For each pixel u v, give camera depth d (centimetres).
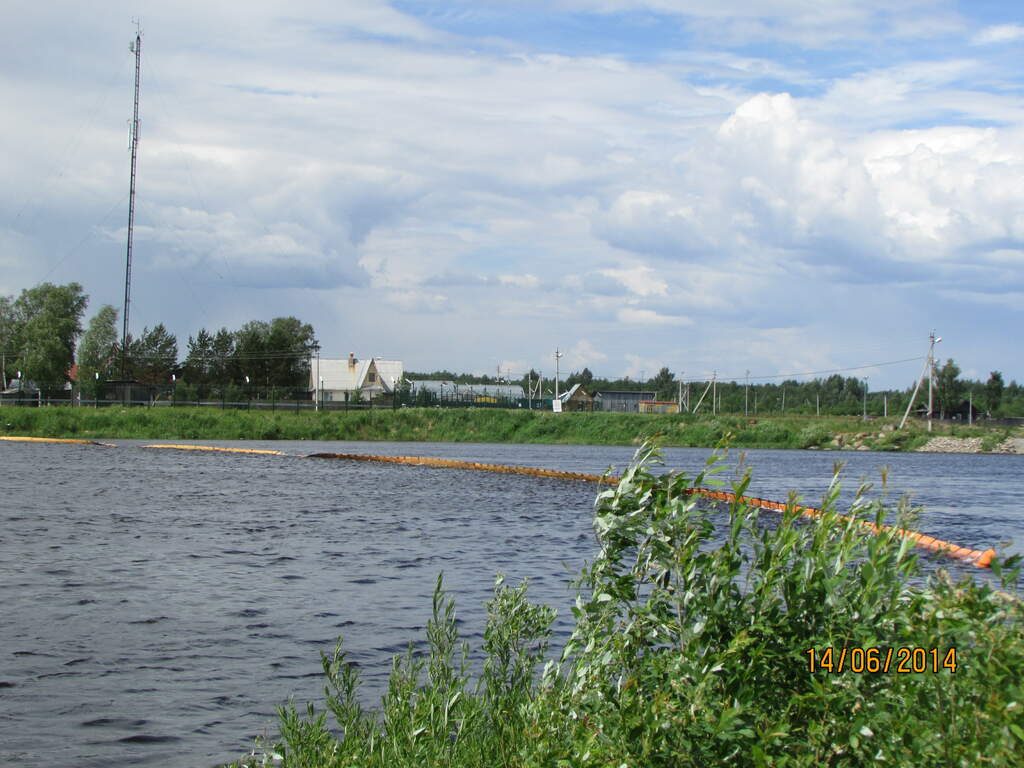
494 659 885
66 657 1185
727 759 581
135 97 9656
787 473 5166
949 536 2594
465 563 1942
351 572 1814
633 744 594
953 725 550
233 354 15162
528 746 672
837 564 649
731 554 672
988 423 13225
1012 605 627
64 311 15300
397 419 9194
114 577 1723
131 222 10000
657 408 15000
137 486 3697
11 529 2352
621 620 716
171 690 1062
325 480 4169
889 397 18925
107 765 854
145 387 10162
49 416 8144
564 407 14612
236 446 7281
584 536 2417
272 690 1067
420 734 738
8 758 869
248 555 2009
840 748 571
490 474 4647
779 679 623
